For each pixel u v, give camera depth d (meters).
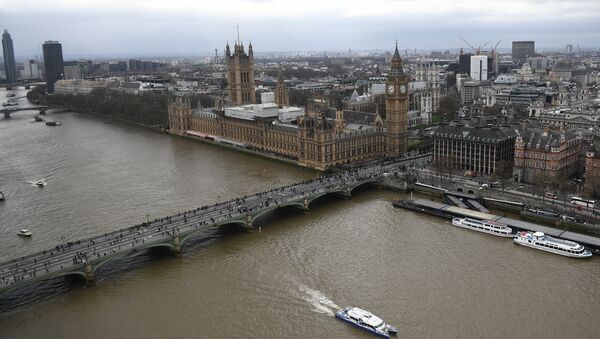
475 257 191.38
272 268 187.12
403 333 146.25
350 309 155.88
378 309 158.62
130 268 190.75
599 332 144.50
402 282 174.12
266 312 159.25
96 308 164.38
